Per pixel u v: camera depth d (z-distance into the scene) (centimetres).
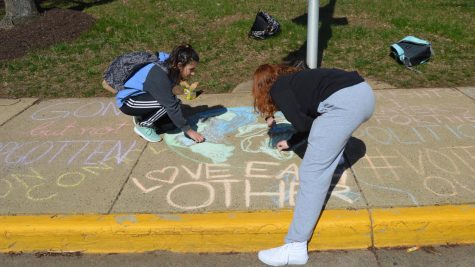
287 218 279
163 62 366
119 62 376
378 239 278
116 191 318
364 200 296
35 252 283
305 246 266
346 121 245
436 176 324
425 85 539
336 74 256
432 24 739
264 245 279
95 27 772
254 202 298
